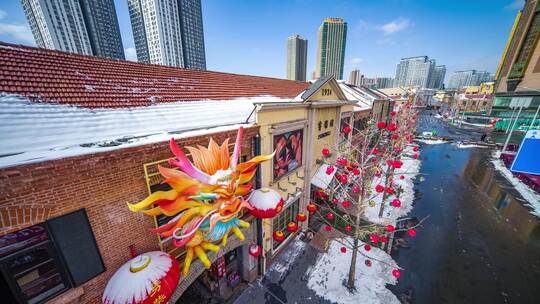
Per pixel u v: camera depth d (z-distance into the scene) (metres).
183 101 8.16
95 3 78.69
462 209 16.70
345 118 17.30
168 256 5.21
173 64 92.94
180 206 4.84
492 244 12.80
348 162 9.34
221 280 9.48
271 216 7.34
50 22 68.56
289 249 12.04
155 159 5.33
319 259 11.35
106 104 6.18
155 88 8.03
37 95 5.31
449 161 28.48
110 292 4.38
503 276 10.55
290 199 11.23
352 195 18.16
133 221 5.26
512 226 14.55
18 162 3.61
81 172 4.27
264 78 15.80
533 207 16.88
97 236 4.72
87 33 78.00
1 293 4.14
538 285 10.05
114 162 4.68
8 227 3.63
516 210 16.48
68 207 4.22
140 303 4.26
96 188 4.52
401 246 12.58
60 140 4.66
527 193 19.09
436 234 13.70
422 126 55.59
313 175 13.39
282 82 16.92
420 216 15.80
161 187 5.76
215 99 9.42
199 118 7.45
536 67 36.62
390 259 11.48
